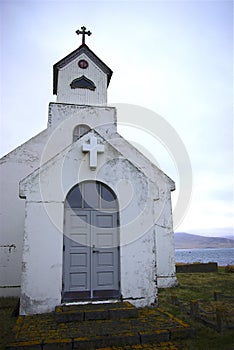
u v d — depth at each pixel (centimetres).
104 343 543
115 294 774
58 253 753
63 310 669
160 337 569
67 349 531
